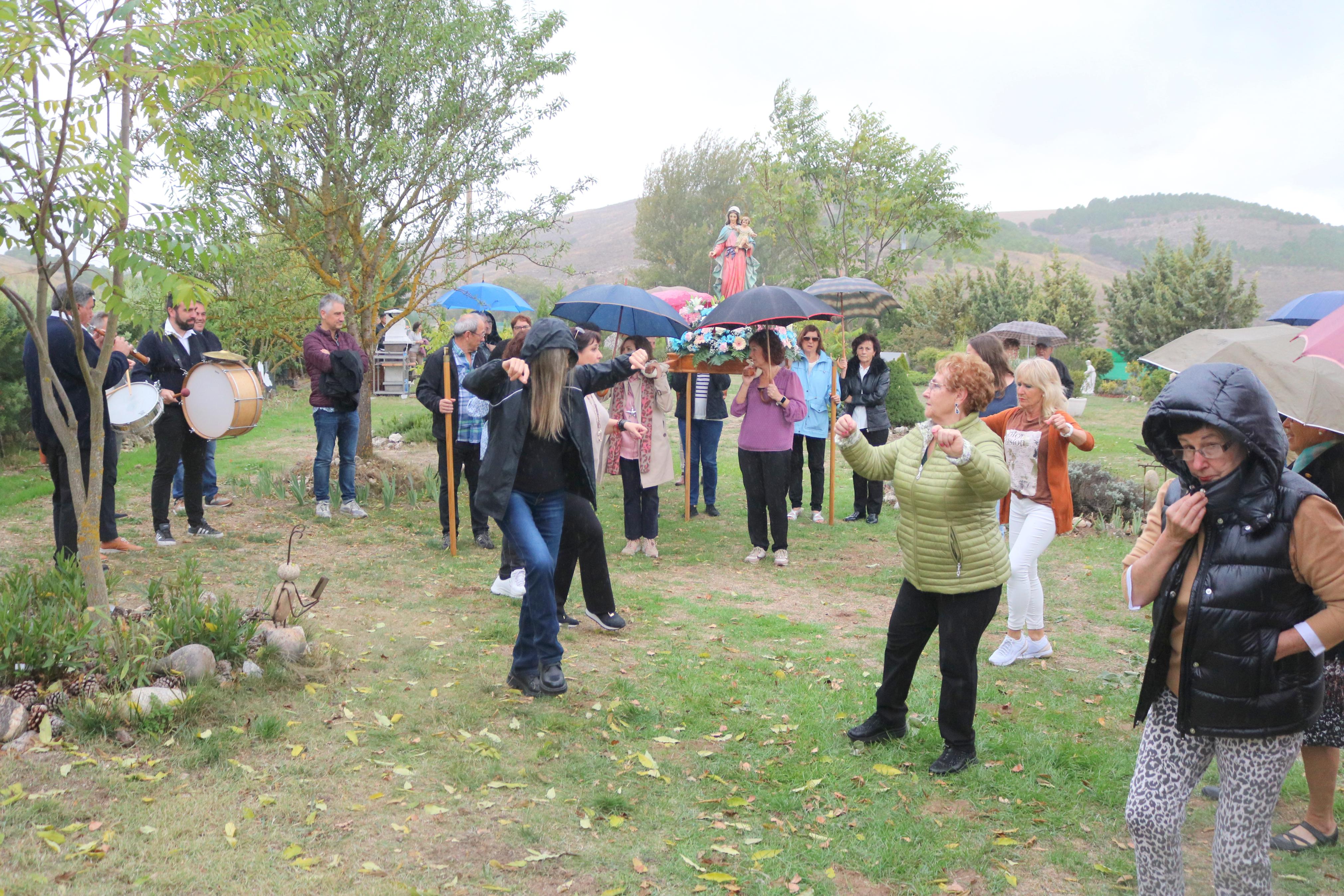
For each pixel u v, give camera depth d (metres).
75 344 4.57
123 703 3.90
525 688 4.78
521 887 3.06
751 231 11.69
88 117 4.15
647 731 4.40
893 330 41.97
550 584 4.70
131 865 2.97
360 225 11.09
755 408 8.09
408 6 10.58
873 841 3.49
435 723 4.34
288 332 11.81
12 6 3.67
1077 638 6.23
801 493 10.47
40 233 4.09
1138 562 2.67
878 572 7.99
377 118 10.61
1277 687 2.48
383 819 3.43
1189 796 2.68
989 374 3.93
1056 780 4.05
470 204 11.46
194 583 4.87
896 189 25.72
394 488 9.90
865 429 9.95
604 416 7.45
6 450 12.55
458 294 10.15
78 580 4.78
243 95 4.77
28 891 2.77
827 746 4.32
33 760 3.57
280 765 3.77
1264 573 2.45
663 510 10.76
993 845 3.51
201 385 7.54
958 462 3.68
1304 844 3.51
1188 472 2.60
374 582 6.86
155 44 4.22
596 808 3.64
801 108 26.55
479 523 8.26
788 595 7.17
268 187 10.57
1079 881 3.30
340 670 4.89
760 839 3.47
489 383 4.57
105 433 6.97
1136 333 43.34
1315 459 3.42
